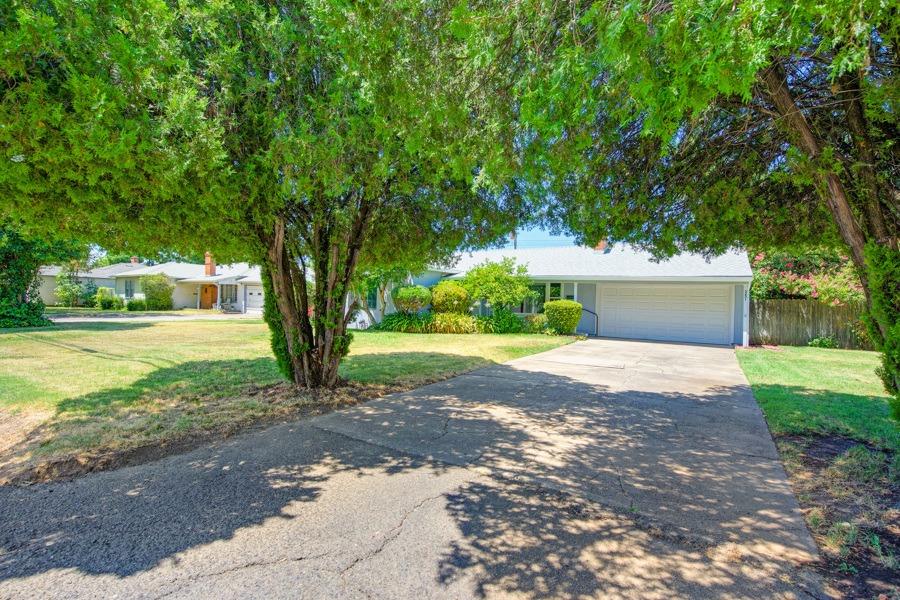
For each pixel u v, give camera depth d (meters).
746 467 3.87
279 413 5.38
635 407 5.98
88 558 2.41
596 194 4.97
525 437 4.64
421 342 13.40
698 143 4.42
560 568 2.38
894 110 3.04
